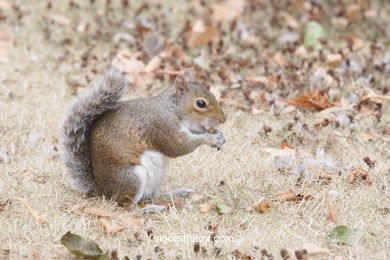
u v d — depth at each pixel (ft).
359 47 50.60
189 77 33.55
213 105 31.63
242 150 36.99
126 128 30.55
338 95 43.32
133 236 28.43
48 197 31.07
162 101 31.12
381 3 58.95
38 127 38.63
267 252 27.09
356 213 30.37
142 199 32.42
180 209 31.35
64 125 31.17
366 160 34.30
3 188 31.76
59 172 33.88
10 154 35.53
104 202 31.01
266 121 40.55
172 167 35.24
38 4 56.29
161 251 27.07
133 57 46.98
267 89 44.42
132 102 31.55
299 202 31.60
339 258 26.73
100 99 30.78
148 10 56.80
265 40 52.16
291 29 53.88
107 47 50.31
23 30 51.65
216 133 32.17
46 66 46.60
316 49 50.57
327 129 39.42
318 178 33.88
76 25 52.95
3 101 41.37
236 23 54.49
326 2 59.41
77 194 32.04
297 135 38.83
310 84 44.47
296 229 29.14
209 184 33.63
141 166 30.68
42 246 27.32
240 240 27.89
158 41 50.60
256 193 32.50
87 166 31.63
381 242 28.09
